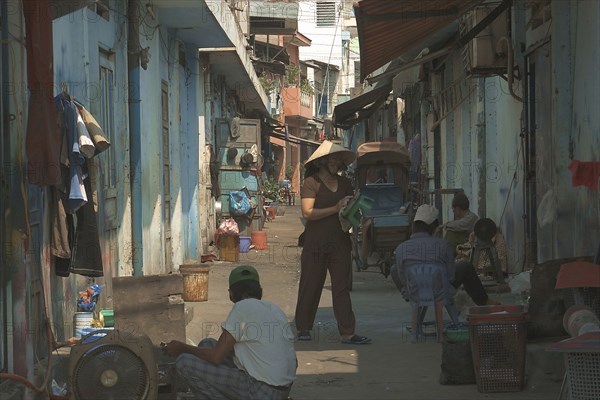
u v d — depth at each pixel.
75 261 10.52
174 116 21.23
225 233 23.95
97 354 7.83
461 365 9.55
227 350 7.39
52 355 9.88
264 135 48.56
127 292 10.64
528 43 15.09
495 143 19.16
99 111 13.39
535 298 9.94
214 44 23.69
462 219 16.08
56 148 8.81
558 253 11.75
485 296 12.94
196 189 23.77
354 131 62.62
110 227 13.96
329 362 10.92
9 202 8.05
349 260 12.34
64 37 11.45
